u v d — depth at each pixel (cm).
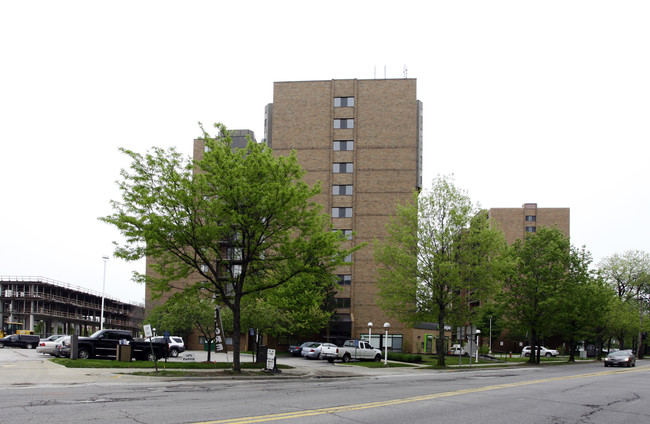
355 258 6003
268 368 2598
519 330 4888
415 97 6228
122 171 2406
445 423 1105
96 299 9988
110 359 2927
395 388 1886
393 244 3994
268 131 7962
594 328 6094
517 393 1789
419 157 8212
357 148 6194
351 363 3919
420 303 3803
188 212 2419
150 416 1056
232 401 1341
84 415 1053
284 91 6400
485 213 3878
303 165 6225
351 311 5919
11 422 962
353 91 6303
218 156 2414
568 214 9588
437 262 3719
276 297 4531
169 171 2419
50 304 8625
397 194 6069
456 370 3428
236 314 2547
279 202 2403
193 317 3059
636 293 7962
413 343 5900
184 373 2291
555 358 6550
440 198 3872
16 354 3512
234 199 2412
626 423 1200
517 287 4822
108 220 2341
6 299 8194
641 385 2255
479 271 3688
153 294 2517
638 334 7631
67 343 3309
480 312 3859
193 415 1082
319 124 6288
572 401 1598
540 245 4866
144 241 2398
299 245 2550
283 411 1184
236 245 2575
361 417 1141
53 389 1551
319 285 5112
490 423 1130
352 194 6122
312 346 4431
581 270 4962
